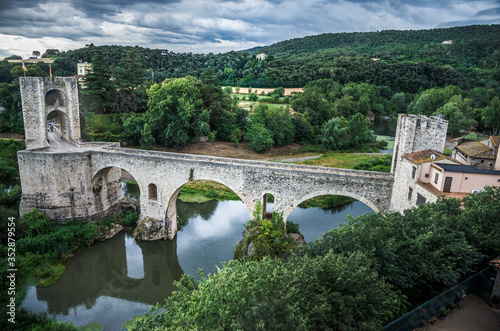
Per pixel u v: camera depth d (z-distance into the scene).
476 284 21.86
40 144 48.66
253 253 35.03
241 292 17.34
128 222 45.84
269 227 36.31
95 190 45.47
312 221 50.59
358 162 78.50
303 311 16.53
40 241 38.47
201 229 48.09
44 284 34.88
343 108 116.50
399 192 34.84
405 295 21.55
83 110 76.06
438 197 28.02
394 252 22.53
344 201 58.66
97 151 43.81
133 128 74.81
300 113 98.38
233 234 46.69
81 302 34.84
